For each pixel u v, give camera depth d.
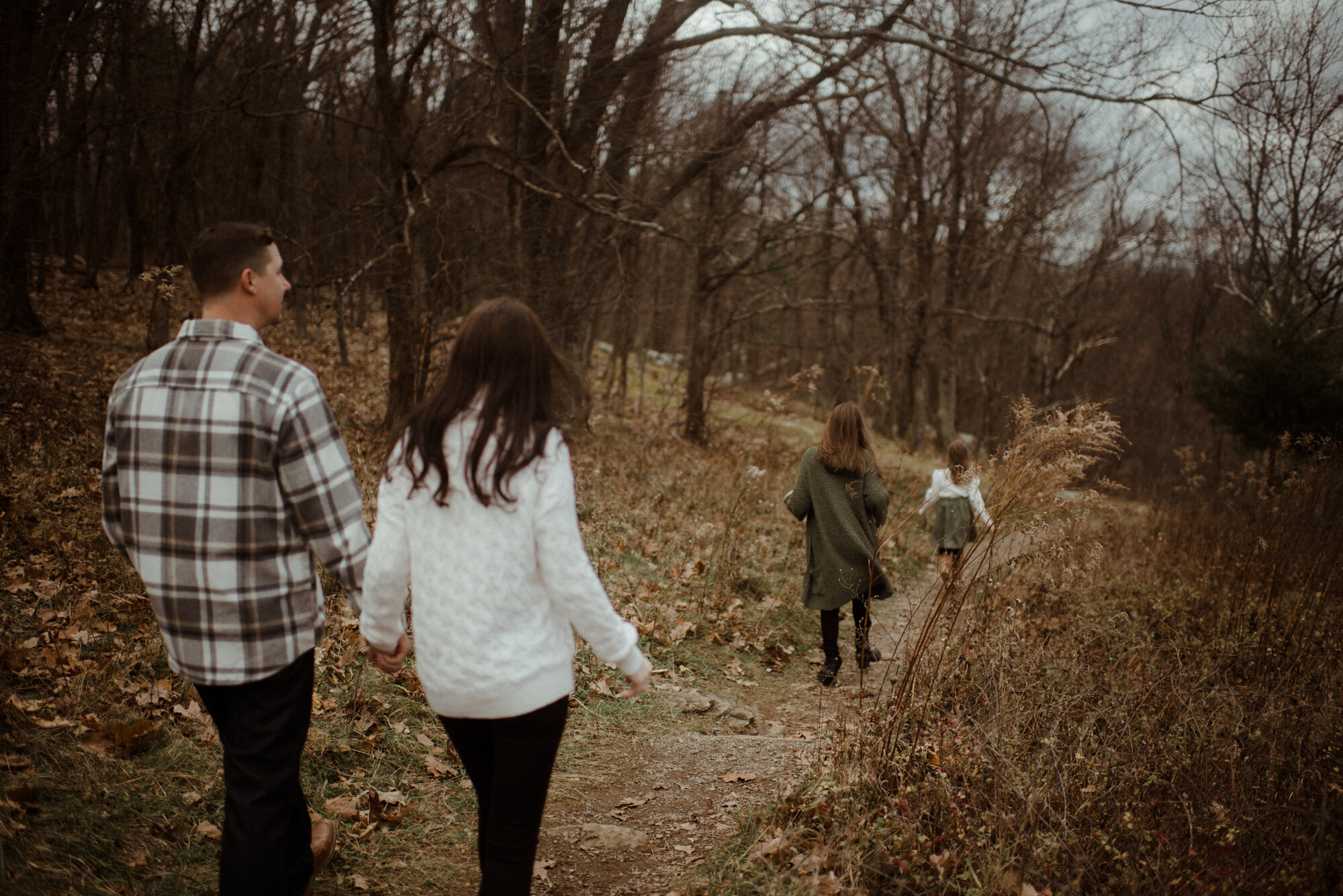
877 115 19.14
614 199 10.01
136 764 2.64
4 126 8.53
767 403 11.06
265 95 11.51
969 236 20.06
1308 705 3.38
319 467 1.78
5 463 5.34
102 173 18.06
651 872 2.56
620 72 9.81
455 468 1.66
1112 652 4.73
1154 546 7.80
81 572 3.99
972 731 2.97
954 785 2.69
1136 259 27.08
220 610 1.75
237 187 13.32
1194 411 27.64
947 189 20.91
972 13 12.40
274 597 1.79
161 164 14.25
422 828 2.74
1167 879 2.22
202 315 1.82
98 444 6.39
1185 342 29.11
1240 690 3.81
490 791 1.87
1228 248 19.75
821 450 4.64
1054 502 3.03
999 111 20.38
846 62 10.72
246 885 1.79
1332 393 14.15
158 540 1.74
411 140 8.16
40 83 8.50
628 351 17.19
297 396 1.77
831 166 17.72
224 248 1.79
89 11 9.45
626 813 2.99
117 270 22.55
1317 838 2.39
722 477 9.81
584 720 3.75
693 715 4.05
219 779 2.67
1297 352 14.88
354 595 1.83
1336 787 2.62
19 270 10.88
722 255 14.76
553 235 10.59
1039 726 3.11
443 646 1.68
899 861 2.30
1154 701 3.39
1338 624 5.12
